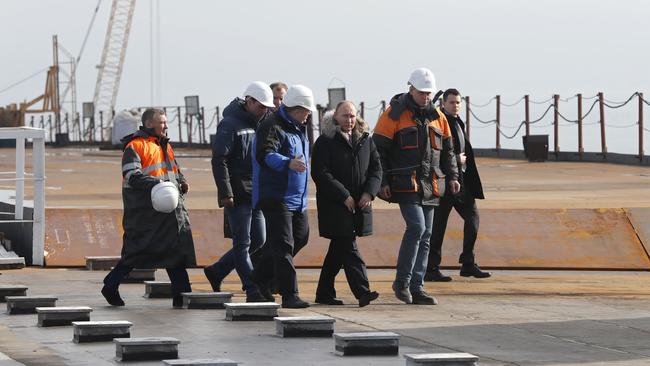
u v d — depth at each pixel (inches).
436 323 848.3
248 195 963.3
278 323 778.8
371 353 705.0
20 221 1280.8
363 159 944.9
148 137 943.0
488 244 1331.2
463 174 1154.0
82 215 1359.5
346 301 985.5
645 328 830.5
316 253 1314.0
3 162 3543.3
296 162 911.0
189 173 2763.3
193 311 911.0
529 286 1113.4
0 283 1118.4
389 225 1358.3
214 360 632.4
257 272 961.5
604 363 689.6
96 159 3764.8
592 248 1330.0
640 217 1375.5
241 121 964.0
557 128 3063.5
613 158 2883.9
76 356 704.4
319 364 675.4
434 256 1154.0
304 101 930.1
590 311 921.5
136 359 684.1
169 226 930.1
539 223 1363.2
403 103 978.1
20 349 729.0
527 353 722.2
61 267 1280.8
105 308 930.7
